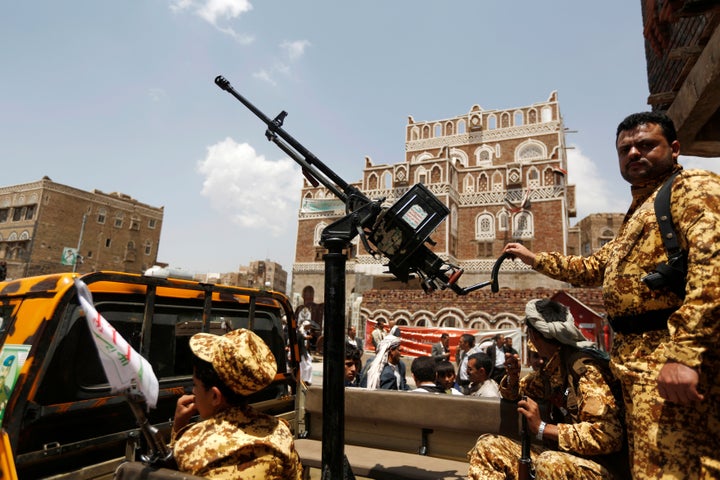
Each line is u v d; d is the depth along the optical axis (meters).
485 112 37.50
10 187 51.44
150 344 2.81
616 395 2.09
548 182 29.97
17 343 2.21
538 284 28.61
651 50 4.85
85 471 2.21
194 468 1.67
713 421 1.49
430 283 2.37
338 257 2.14
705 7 2.88
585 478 2.03
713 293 1.37
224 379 1.77
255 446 1.73
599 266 2.39
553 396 2.54
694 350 1.37
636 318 1.75
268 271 79.31
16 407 2.01
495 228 30.62
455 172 31.70
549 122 34.78
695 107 3.63
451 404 3.24
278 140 2.67
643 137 1.88
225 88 2.68
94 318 1.53
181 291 3.11
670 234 1.65
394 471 2.96
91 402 2.39
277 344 3.92
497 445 2.60
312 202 35.53
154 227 61.91
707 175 1.63
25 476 2.06
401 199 2.27
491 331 15.29
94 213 54.25
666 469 1.51
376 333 16.39
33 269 47.31
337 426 1.93
